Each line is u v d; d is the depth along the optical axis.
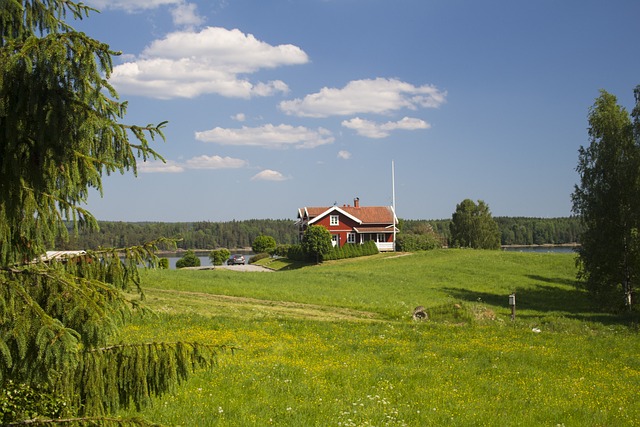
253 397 13.69
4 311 4.94
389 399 14.06
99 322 5.32
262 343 20.72
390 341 22.33
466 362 18.81
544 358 19.73
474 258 65.94
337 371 16.67
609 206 39.00
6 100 4.97
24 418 5.61
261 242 95.75
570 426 12.55
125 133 5.55
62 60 4.81
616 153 39.03
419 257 70.62
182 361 6.25
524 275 55.59
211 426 11.37
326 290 41.28
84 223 5.65
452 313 31.02
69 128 5.09
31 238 5.40
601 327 29.55
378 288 44.56
